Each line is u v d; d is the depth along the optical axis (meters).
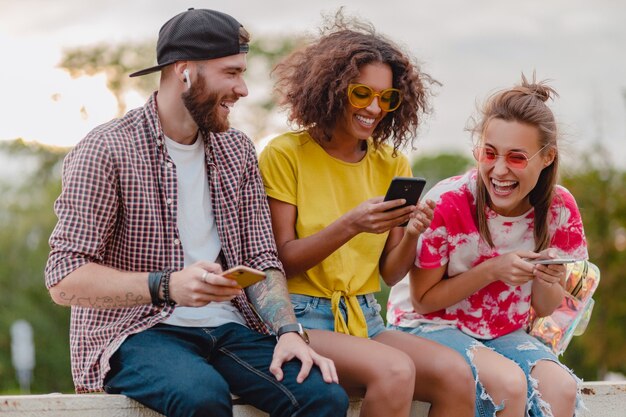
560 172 3.55
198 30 2.98
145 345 2.84
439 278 3.48
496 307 3.50
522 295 3.52
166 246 2.99
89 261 2.85
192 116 3.02
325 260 3.31
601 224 17.80
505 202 3.36
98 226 2.88
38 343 21.55
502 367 3.18
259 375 2.87
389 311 3.80
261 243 3.17
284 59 3.64
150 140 3.01
